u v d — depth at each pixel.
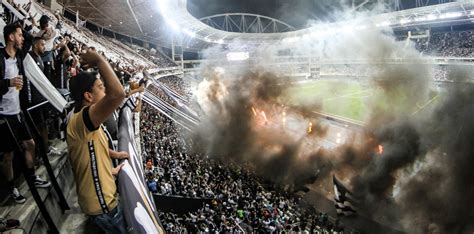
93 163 2.91
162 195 12.20
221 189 15.41
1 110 4.09
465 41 61.34
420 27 65.94
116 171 3.13
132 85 5.56
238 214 13.15
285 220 14.51
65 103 4.59
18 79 3.88
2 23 6.12
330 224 16.05
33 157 4.47
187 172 16.06
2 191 4.35
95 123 2.81
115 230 3.06
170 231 10.15
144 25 59.66
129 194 2.84
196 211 12.52
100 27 58.69
